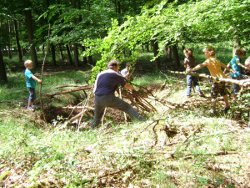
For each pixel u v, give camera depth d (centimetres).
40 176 253
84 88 660
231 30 420
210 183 215
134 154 268
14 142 326
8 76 1295
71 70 1559
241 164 241
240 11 352
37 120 538
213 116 420
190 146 291
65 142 325
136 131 354
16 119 511
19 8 1529
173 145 304
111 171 251
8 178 255
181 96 680
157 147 298
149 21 405
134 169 248
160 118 406
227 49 1955
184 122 381
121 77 420
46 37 1172
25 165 278
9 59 2500
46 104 623
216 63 423
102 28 1038
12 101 635
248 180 214
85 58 1981
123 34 436
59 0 1744
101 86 415
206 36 451
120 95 530
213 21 378
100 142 319
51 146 302
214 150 276
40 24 1900
